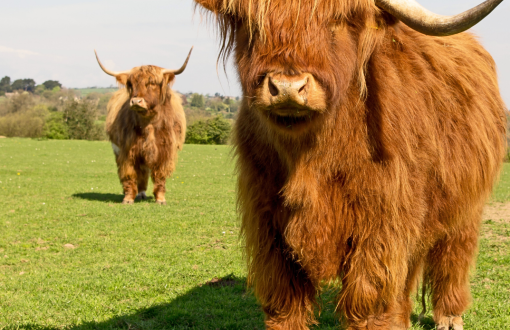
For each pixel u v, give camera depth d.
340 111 3.00
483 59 4.75
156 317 5.01
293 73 2.59
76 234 9.13
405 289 4.06
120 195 14.76
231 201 13.59
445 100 3.77
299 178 3.04
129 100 12.14
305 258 3.14
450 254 4.33
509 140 5.05
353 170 3.06
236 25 3.03
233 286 6.02
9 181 18.00
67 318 4.95
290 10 2.63
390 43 3.55
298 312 3.38
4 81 190.62
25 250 7.98
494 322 4.67
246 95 2.88
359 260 3.11
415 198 3.29
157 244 8.34
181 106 14.23
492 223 10.25
